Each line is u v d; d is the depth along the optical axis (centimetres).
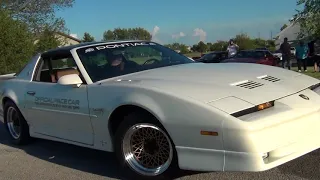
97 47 488
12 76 616
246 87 367
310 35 1881
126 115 404
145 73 438
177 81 384
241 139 314
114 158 500
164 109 354
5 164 508
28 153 555
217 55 2330
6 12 2159
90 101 426
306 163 420
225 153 325
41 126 523
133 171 395
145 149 389
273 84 383
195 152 341
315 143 360
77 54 471
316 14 1783
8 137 666
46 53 529
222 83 371
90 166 473
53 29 2842
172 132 350
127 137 395
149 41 545
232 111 326
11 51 2039
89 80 441
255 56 1903
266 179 382
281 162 334
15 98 558
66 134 477
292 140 339
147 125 376
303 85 399
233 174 401
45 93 495
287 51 1909
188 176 400
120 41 518
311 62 2208
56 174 454
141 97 371
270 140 324
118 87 400
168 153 370
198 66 457
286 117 335
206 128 329
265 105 343
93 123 428
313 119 359
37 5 2820
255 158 315
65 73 482
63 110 464
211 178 393
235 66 452
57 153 544
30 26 2783
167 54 517
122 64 469
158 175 378
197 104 336
